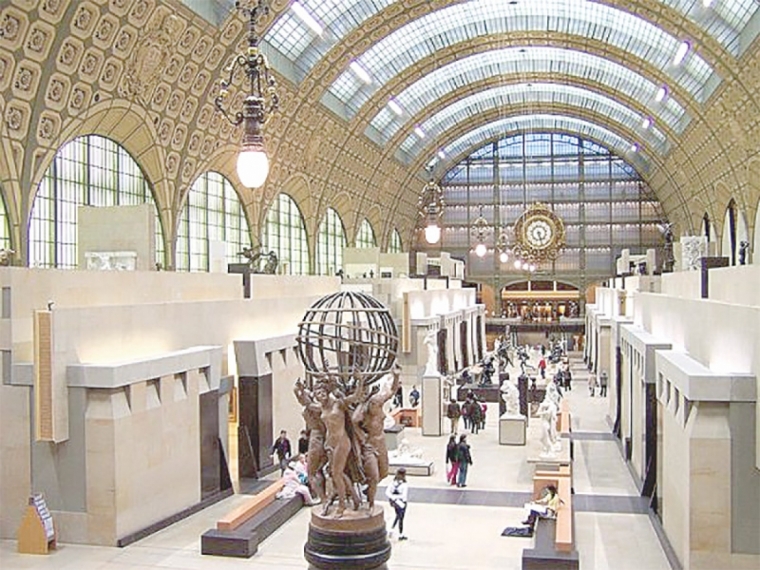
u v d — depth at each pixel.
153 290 22.53
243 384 23.95
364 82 46.31
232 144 36.88
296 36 36.88
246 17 30.92
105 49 26.31
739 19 34.75
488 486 22.97
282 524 19.08
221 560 16.44
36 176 25.98
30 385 17.38
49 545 16.88
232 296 27.22
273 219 45.62
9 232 25.19
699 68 42.12
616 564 16.67
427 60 47.25
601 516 20.27
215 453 21.56
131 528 17.78
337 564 9.47
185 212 35.91
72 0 23.88
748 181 43.66
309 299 30.92
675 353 19.53
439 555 16.88
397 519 17.95
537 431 30.53
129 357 19.42
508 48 47.81
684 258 36.12
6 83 23.62
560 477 20.72
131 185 32.03
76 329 17.66
